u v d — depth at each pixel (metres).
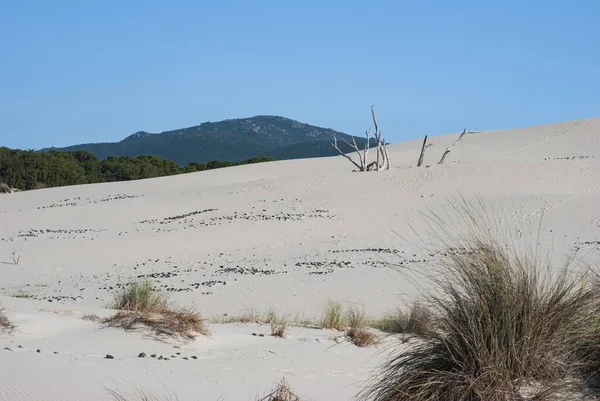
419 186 53.00
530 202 43.81
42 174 83.44
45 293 25.44
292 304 22.72
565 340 6.00
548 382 5.79
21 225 47.62
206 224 44.78
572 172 55.09
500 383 5.70
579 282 6.65
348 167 81.81
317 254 34.97
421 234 38.69
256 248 37.81
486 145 91.94
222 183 73.62
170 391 7.95
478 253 6.37
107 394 7.34
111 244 39.25
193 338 12.25
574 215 39.94
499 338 5.94
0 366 8.28
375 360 11.21
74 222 48.28
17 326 11.67
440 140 101.69
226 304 22.84
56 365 8.76
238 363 10.55
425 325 6.64
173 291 25.69
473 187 51.72
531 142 89.56
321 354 11.69
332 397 8.13
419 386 5.95
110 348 10.85
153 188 70.12
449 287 6.33
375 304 21.95
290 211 48.16
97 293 25.17
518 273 6.27
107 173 100.75
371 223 43.31
